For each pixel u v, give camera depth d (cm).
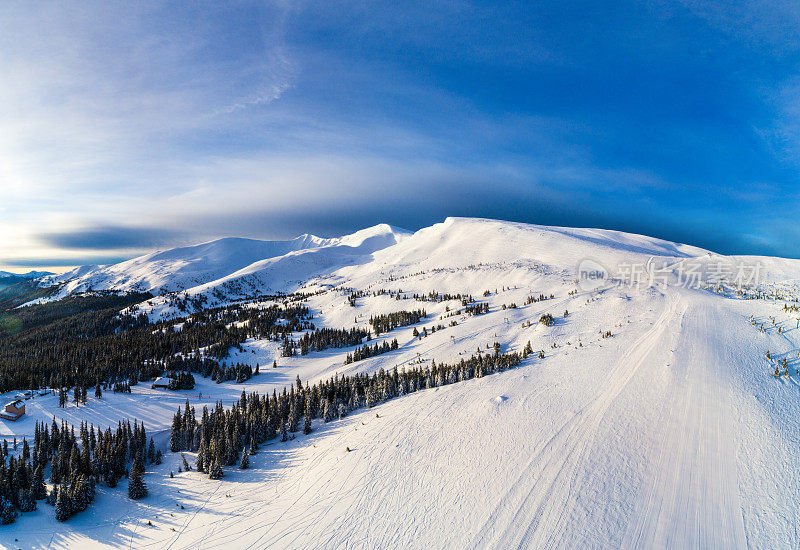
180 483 6450
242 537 4319
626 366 6631
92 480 6288
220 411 9006
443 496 4044
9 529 5353
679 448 4150
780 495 3344
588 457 4156
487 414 5603
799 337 7538
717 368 6134
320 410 8531
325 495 4691
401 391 8369
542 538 3209
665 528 3147
